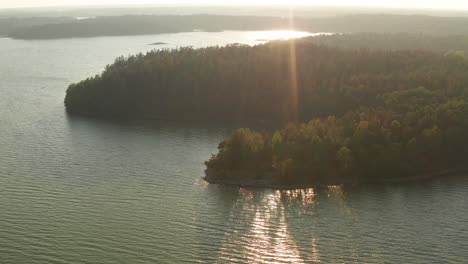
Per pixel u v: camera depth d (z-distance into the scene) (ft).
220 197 386.11
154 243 323.98
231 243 325.42
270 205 374.84
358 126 440.04
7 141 511.81
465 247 321.52
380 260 308.19
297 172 407.85
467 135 451.94
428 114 472.85
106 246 319.88
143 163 454.40
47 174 426.92
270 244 324.60
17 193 389.80
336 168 418.31
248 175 415.23
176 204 374.63
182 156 473.67
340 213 363.56
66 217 354.13
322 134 452.76
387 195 392.06
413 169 424.05
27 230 336.70
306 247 321.52
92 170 437.17
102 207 369.09
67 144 506.89
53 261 304.09
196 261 306.76
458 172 434.71
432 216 359.25
